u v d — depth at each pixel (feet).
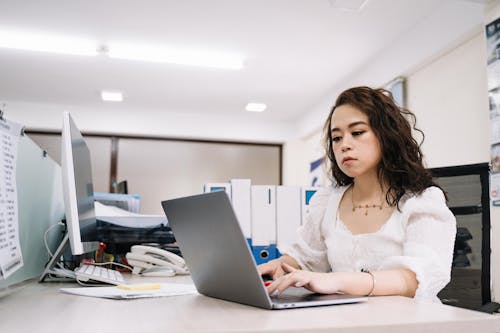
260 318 1.76
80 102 15.53
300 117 17.34
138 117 16.61
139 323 1.66
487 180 4.59
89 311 1.97
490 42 7.13
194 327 1.58
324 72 12.57
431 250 2.88
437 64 9.25
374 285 2.49
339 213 3.75
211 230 2.12
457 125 8.54
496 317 1.82
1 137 2.76
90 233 3.94
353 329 1.61
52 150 15.88
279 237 5.75
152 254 4.59
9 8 9.04
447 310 1.98
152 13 9.28
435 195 3.24
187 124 17.06
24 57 11.54
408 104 10.27
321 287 2.31
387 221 3.32
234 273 2.10
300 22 9.59
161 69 12.40
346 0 8.59
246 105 15.85
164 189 17.04
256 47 10.92
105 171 16.56
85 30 10.03
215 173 17.60
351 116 3.31
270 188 5.82
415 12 9.12
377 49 11.00
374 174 3.50
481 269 4.42
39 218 3.82
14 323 1.68
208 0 8.71
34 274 3.65
